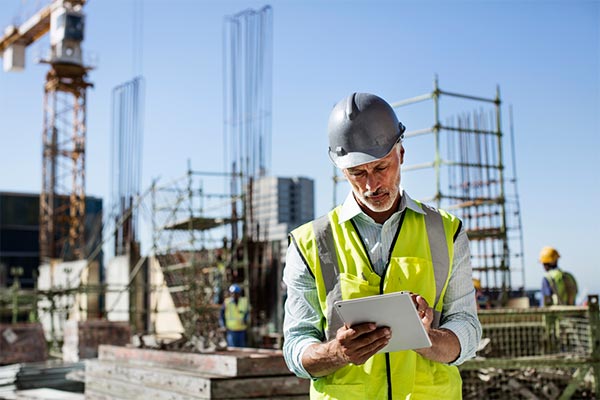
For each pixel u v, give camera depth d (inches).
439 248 119.3
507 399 311.7
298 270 121.5
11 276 1640.0
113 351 329.1
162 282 753.0
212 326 641.6
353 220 121.0
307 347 115.2
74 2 1782.7
